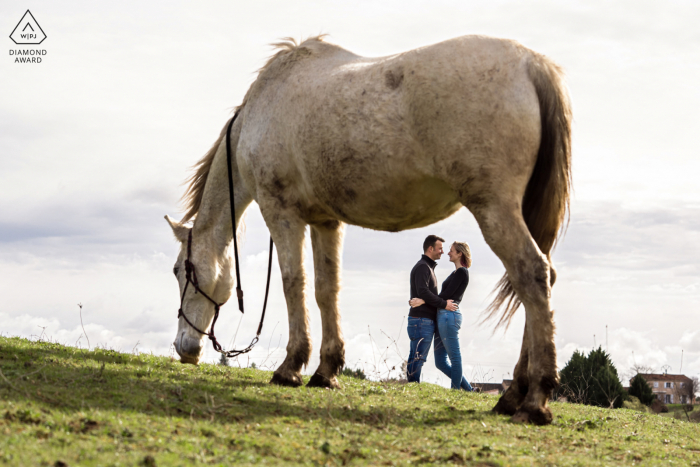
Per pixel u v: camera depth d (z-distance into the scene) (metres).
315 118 5.14
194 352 6.75
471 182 4.38
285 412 4.31
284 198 5.77
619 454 3.89
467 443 3.76
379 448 3.54
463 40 4.54
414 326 8.48
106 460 2.74
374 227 5.41
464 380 8.49
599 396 14.60
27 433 3.05
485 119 4.31
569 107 4.53
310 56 5.70
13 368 4.81
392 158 4.68
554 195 4.51
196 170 7.16
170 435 3.30
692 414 10.12
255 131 5.88
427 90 4.44
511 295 4.87
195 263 6.78
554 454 3.69
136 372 5.35
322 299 6.04
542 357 4.37
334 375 5.95
